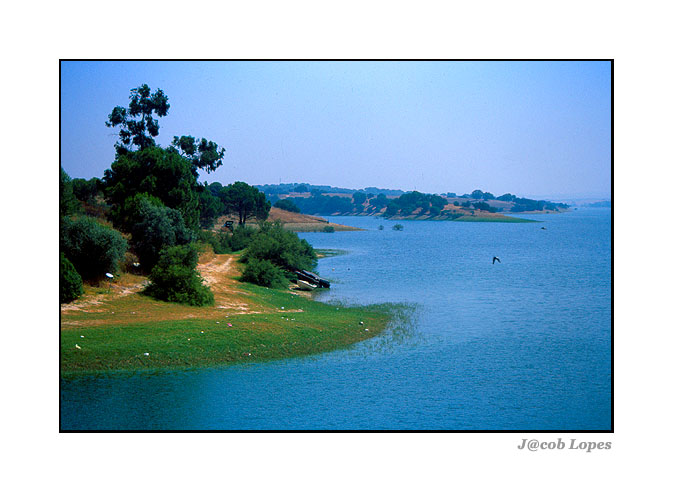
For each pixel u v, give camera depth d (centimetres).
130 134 7375
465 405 2520
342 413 2412
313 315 4219
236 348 3238
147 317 3631
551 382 2880
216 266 6256
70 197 4869
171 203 5853
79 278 3831
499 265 8450
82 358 2900
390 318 4397
